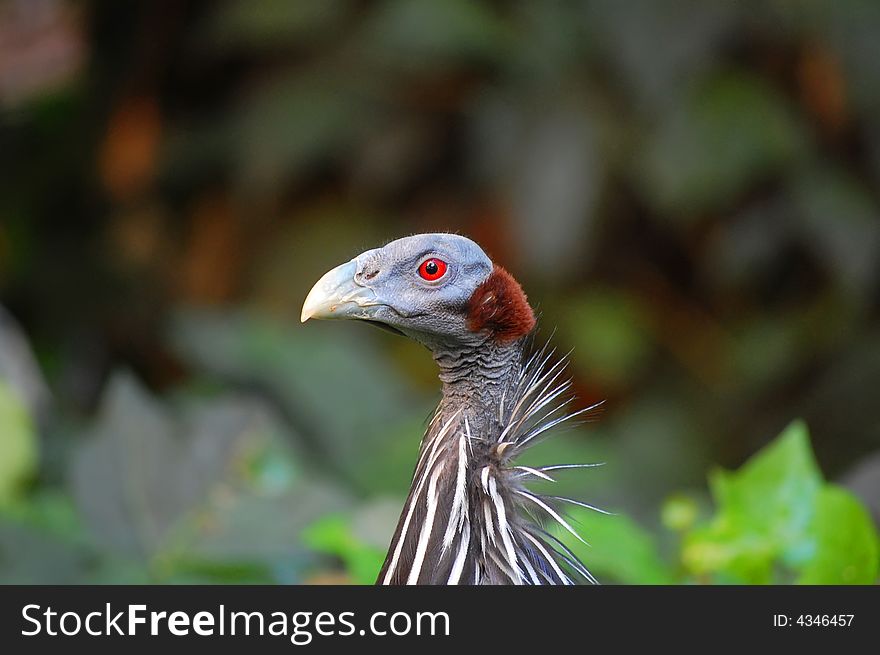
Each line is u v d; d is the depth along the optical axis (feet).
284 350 37.32
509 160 38.01
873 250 37.99
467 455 15.96
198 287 42.32
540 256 37.17
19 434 28.07
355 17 40.57
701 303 40.47
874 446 37.81
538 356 17.31
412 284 16.28
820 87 38.68
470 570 15.49
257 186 40.16
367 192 40.68
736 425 39.58
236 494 25.31
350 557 20.70
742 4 37.76
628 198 39.01
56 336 43.09
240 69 43.68
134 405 26.30
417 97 40.06
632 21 37.11
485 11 39.24
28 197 45.11
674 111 37.24
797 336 39.60
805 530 19.62
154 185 43.73
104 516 24.67
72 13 45.57
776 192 38.96
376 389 37.14
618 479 34.60
